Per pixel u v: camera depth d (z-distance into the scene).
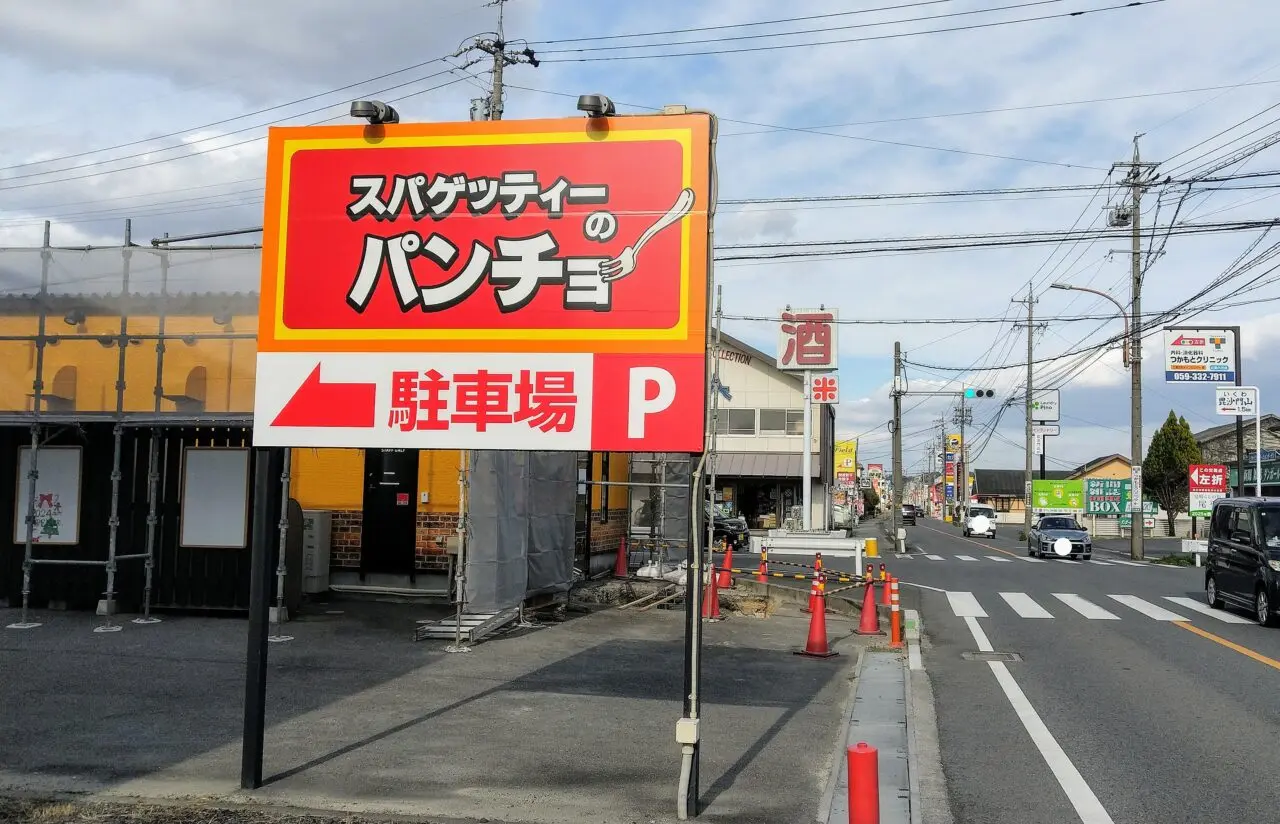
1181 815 6.23
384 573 15.74
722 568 20.53
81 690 8.94
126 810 5.82
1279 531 15.95
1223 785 6.88
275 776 6.56
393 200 6.76
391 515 15.80
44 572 13.23
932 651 13.09
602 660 11.38
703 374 6.31
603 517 21.38
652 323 6.39
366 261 6.74
